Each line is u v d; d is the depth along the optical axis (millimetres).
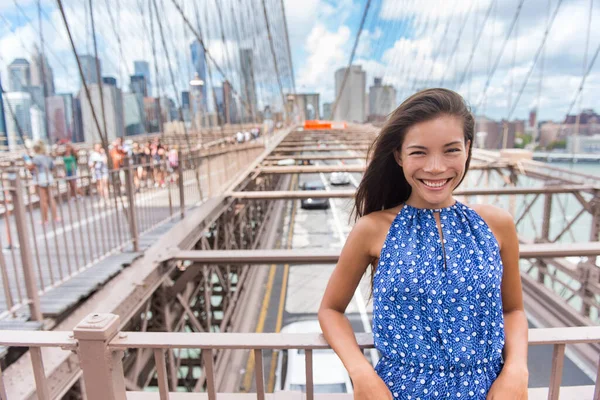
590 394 1602
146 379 5504
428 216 1183
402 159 1175
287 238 18891
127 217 5273
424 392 1103
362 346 1268
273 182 23500
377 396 1078
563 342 1348
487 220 1196
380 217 1225
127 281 4117
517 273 1233
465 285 1102
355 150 18141
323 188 24766
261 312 12047
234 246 9719
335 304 1277
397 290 1122
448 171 1100
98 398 1400
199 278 7090
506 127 13086
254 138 26094
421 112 1099
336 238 18656
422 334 1113
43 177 6531
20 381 2531
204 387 7988
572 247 4648
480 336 1122
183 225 6320
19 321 3229
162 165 7969
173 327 5184
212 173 9125
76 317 3492
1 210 6535
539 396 1626
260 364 1389
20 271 4469
